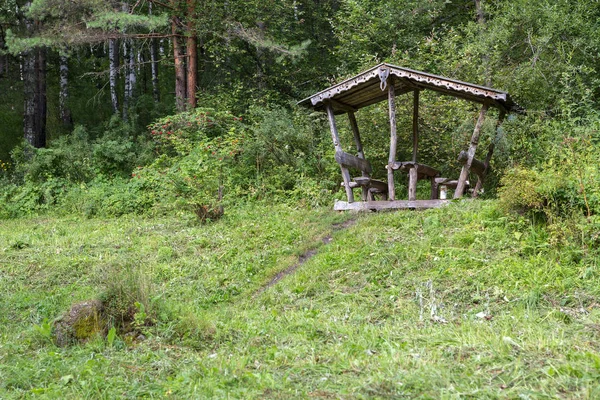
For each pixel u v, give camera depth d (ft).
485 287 22.95
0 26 80.79
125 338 18.84
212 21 64.95
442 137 45.42
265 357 16.46
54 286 29.60
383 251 28.17
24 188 56.29
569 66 42.63
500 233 26.99
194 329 19.34
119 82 96.02
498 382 13.08
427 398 12.20
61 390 14.24
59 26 59.31
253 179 50.37
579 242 24.97
